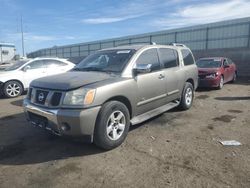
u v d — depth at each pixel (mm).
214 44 21625
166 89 5828
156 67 5582
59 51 39969
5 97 10266
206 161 3863
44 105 4203
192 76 7047
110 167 3754
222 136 4941
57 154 4258
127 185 3260
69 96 3936
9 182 3398
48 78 4641
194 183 3258
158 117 6324
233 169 3598
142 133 5156
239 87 11969
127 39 27766
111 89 4262
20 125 5953
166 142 4668
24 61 11156
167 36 24578
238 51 18797
